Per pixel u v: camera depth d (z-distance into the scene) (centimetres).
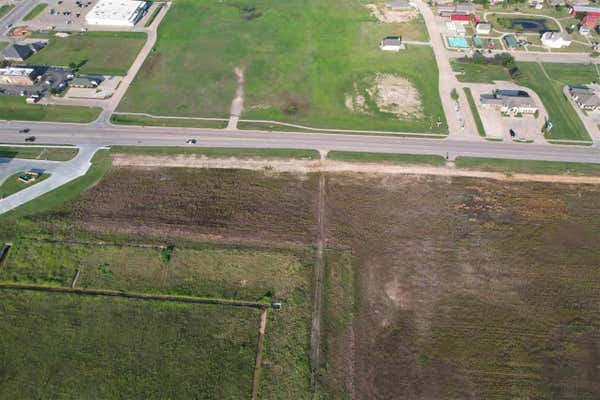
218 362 4709
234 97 8231
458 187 6556
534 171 6788
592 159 6975
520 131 7500
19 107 7975
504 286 5338
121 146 7219
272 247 5706
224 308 5144
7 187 6512
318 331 4922
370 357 4734
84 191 6456
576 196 6412
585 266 5544
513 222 6053
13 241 5809
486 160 6969
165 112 7900
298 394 4456
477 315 5072
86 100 8138
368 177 6712
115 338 4888
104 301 5197
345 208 6234
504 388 4497
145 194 6412
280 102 8119
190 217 6072
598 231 5944
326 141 7331
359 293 5269
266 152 7119
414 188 6538
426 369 4641
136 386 4534
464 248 5738
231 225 5972
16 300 5212
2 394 4488
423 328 4959
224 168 6850
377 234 5900
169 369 4656
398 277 5431
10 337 4891
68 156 7031
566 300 5197
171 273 5472
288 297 5231
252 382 4562
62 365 4684
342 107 8012
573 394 4450
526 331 4925
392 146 7231
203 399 4444
